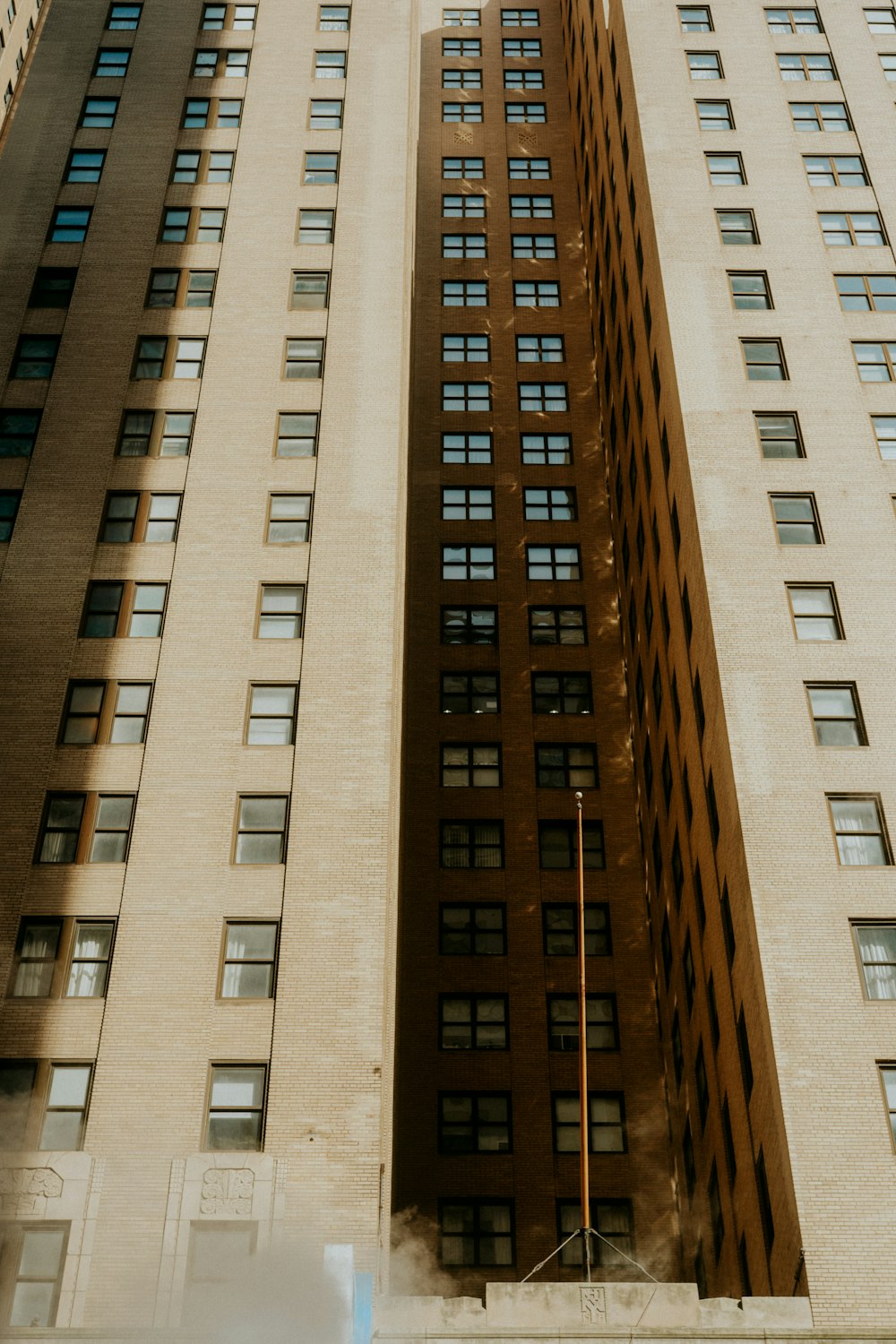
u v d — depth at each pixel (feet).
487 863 152.97
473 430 190.70
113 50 161.89
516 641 170.30
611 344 179.42
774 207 139.74
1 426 126.21
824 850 98.89
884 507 116.78
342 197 146.51
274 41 163.32
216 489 121.39
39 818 102.63
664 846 137.90
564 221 218.59
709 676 112.16
